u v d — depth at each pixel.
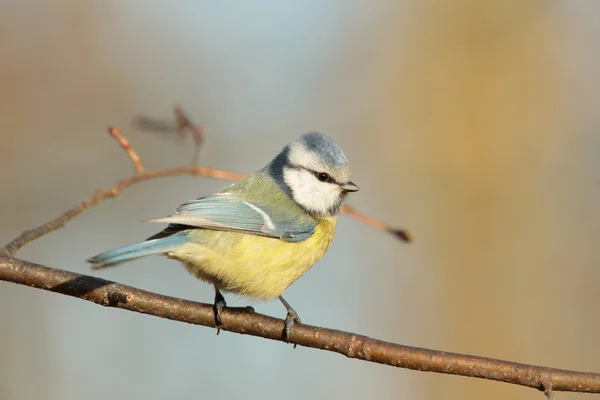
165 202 13.31
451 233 14.20
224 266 7.50
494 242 14.11
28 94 13.45
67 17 13.90
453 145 14.67
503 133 14.78
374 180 14.55
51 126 13.39
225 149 13.79
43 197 12.97
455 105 14.87
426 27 15.21
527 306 13.58
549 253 13.92
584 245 13.81
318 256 8.36
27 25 13.75
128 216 13.12
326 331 6.83
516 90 14.98
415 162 14.62
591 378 6.13
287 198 8.27
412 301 13.52
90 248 12.84
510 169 14.57
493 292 13.73
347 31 15.03
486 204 14.37
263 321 6.97
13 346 11.60
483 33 15.14
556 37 15.09
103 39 14.01
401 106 14.82
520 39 15.10
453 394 12.36
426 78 14.97
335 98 14.67
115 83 13.77
